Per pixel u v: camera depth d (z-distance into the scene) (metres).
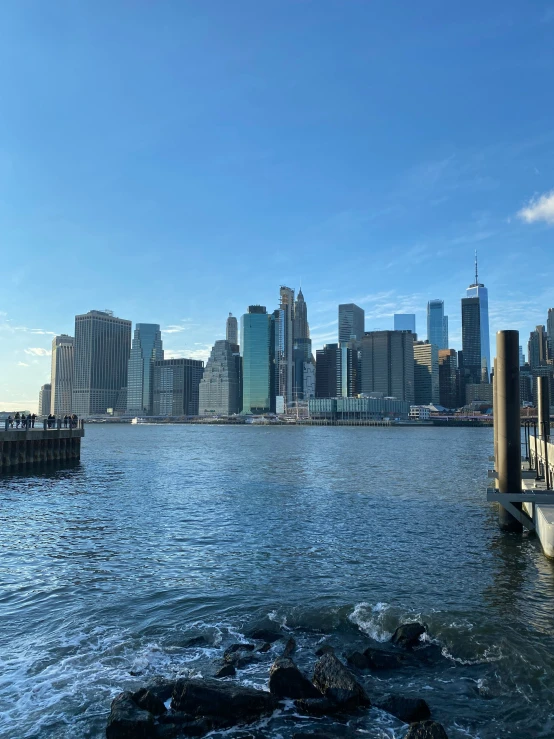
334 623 16.11
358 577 21.00
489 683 12.66
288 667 12.33
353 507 38.41
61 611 17.09
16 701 11.88
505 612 17.00
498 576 21.09
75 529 29.92
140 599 18.25
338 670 12.41
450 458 94.19
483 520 33.34
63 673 13.07
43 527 30.38
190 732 10.66
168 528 30.52
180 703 11.40
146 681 12.70
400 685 12.63
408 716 11.26
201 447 130.38
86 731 10.83
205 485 51.25
